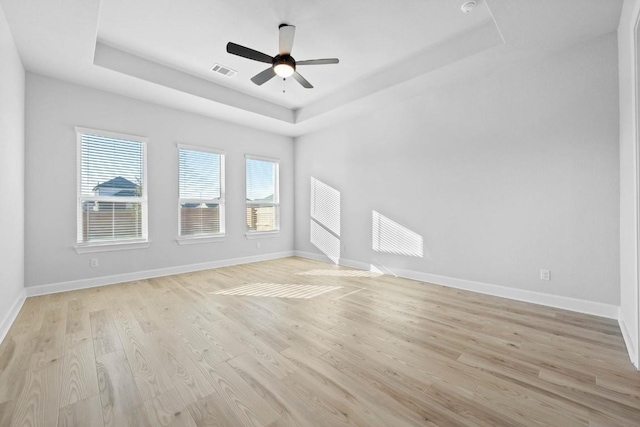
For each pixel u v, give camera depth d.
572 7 2.31
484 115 3.46
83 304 3.03
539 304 3.06
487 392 1.59
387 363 1.89
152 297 3.30
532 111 3.10
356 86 4.18
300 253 6.13
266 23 2.86
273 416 1.40
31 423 1.34
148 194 4.19
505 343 2.17
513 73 3.22
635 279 1.93
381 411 1.44
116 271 3.92
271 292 3.53
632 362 1.90
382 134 4.57
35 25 2.49
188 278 4.21
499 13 2.38
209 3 2.57
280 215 5.99
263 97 4.72
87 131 3.64
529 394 1.57
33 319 2.61
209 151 4.85
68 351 2.03
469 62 3.15
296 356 1.98
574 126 2.84
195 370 1.80
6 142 2.45
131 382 1.67
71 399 1.51
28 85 3.26
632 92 2.03
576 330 2.40
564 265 2.91
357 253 4.98
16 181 2.81
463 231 3.66
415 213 4.16
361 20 2.83
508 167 3.27
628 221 2.26
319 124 5.32
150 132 4.20
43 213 3.35
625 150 2.36
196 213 4.77
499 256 3.36
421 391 1.59
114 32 3.00
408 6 2.63
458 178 3.70
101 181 3.81
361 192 4.90
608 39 2.65
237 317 2.70
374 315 2.76
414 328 2.45
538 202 3.07
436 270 3.94
